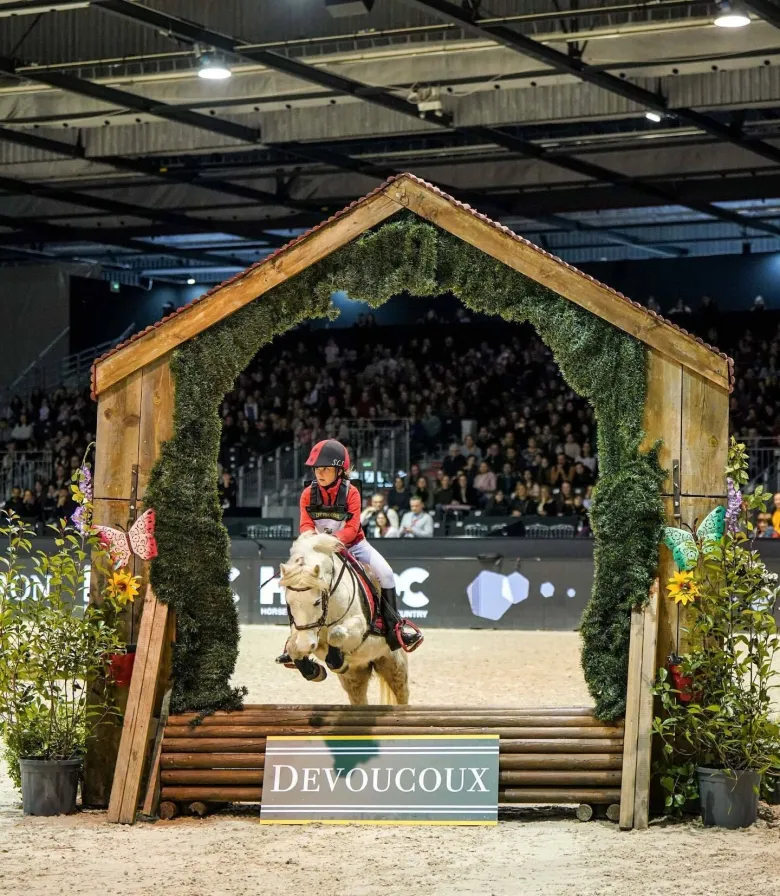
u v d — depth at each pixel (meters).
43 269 30.81
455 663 13.41
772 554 15.78
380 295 7.52
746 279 29.12
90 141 19.88
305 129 18.53
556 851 6.32
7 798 7.88
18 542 7.65
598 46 14.59
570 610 16.61
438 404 26.52
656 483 7.13
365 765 7.15
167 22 13.56
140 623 7.54
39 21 15.91
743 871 5.87
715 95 16.22
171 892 5.65
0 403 30.70
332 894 5.59
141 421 7.66
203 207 24.50
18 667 7.38
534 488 20.05
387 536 18.45
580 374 7.29
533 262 7.25
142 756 7.20
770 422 23.55
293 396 27.91
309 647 6.67
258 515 22.47
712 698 7.00
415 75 15.62
